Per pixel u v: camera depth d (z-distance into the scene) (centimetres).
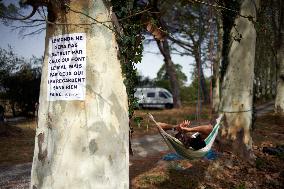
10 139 1510
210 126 690
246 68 1010
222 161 951
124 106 384
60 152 364
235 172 905
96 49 368
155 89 3522
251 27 991
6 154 1177
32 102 2577
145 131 1705
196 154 618
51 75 378
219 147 1030
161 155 1077
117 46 382
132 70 418
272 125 1883
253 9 984
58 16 372
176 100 3209
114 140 372
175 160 945
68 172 361
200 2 468
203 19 1484
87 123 364
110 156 369
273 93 6078
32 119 2433
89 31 367
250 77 1019
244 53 1007
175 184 793
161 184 789
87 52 367
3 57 2523
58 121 369
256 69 3762
